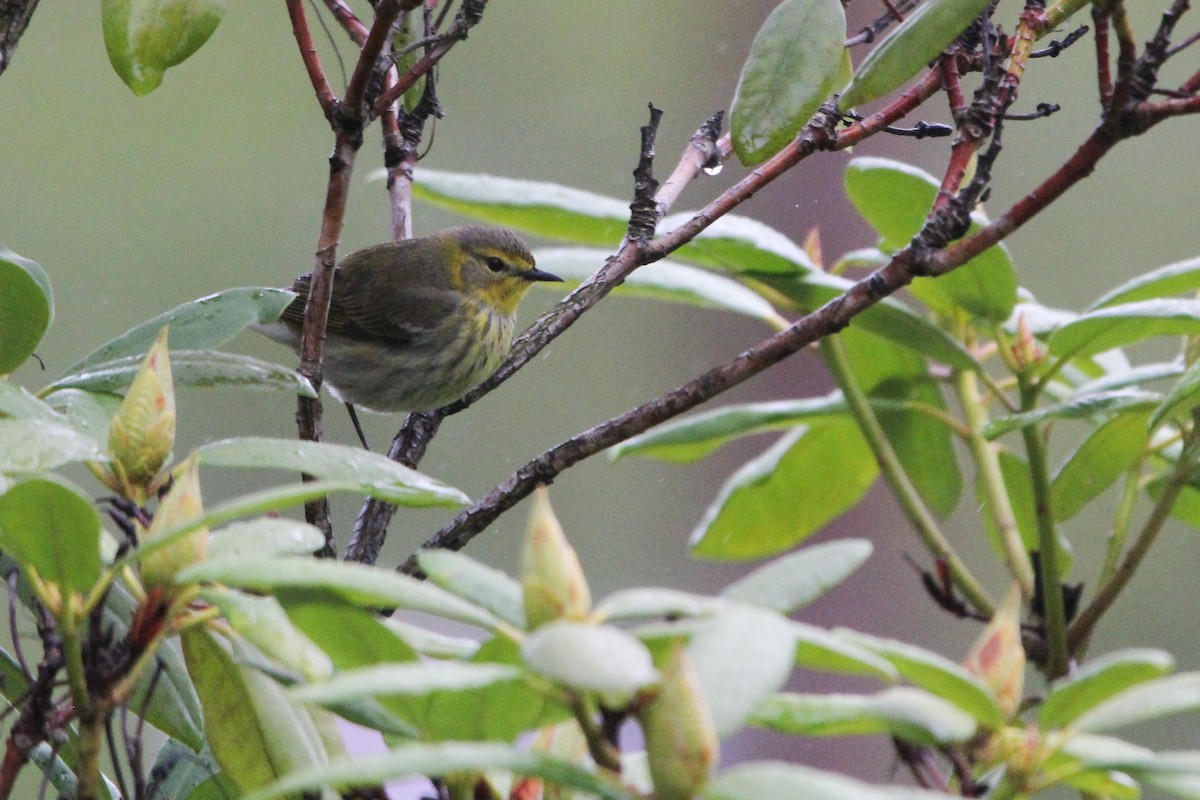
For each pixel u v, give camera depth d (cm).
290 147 1888
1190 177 1770
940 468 712
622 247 632
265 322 468
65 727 382
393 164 760
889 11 612
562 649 231
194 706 424
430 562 306
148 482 357
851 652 281
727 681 257
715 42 2098
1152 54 456
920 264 512
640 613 276
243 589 421
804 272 663
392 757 250
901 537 1741
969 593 587
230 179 1878
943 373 721
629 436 555
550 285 1800
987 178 502
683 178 698
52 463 333
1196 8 1734
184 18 488
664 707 246
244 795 380
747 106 512
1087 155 480
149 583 327
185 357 445
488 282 1318
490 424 1844
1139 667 299
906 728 309
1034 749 309
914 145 1809
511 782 363
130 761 329
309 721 391
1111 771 329
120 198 1845
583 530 1866
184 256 1838
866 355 692
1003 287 588
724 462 1894
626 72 2075
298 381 450
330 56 1909
